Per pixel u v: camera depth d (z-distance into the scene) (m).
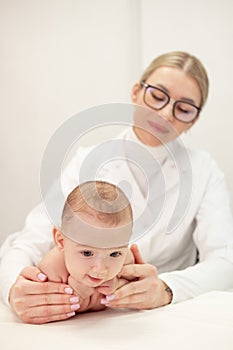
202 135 1.75
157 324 0.85
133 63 1.78
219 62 1.72
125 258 0.89
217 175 1.38
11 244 1.33
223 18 1.71
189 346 0.76
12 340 0.79
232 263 1.17
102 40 1.79
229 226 1.28
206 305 0.96
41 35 1.82
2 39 1.84
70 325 0.86
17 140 1.85
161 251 1.30
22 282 0.89
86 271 0.84
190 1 1.72
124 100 1.79
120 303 0.91
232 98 1.72
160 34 1.75
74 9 1.80
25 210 1.86
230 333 0.82
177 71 1.24
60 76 1.82
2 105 1.85
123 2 1.77
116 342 0.77
